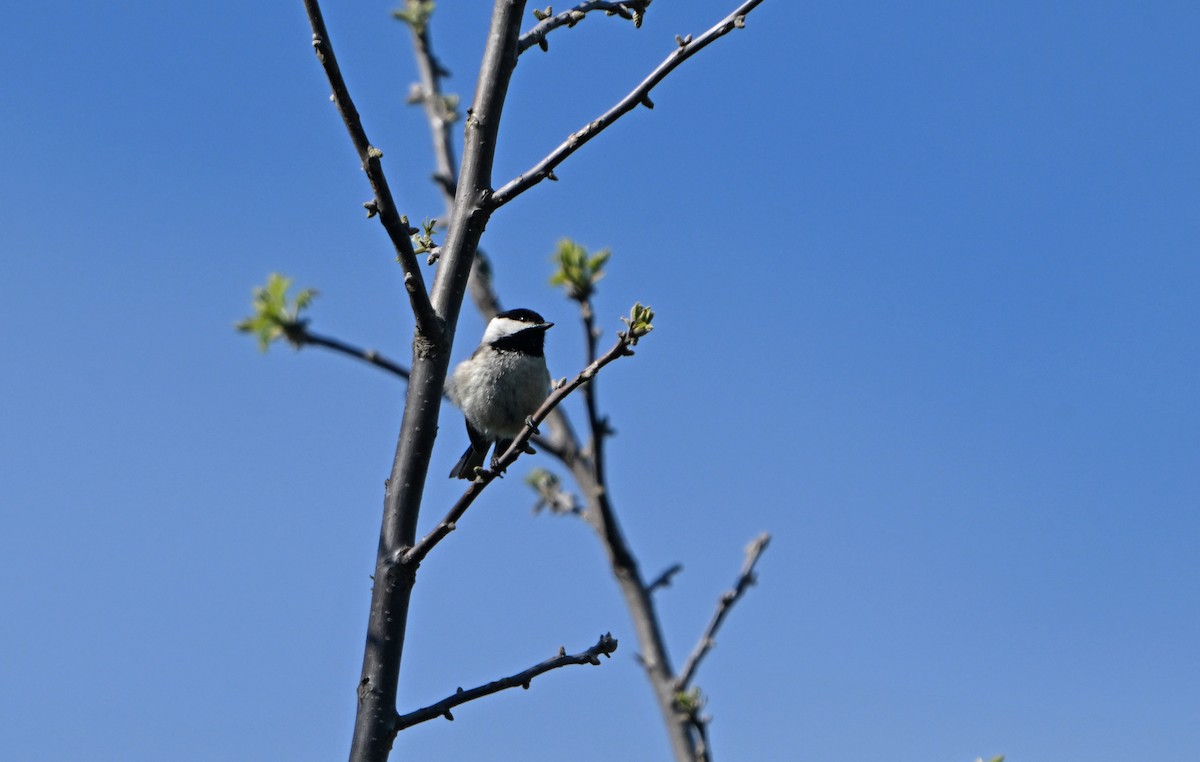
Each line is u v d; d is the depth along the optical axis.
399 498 7.67
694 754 12.10
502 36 8.74
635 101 8.27
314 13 7.09
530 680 7.78
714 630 12.39
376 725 7.20
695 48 8.34
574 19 9.05
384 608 7.44
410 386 7.88
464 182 8.45
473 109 8.59
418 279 7.65
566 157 8.28
